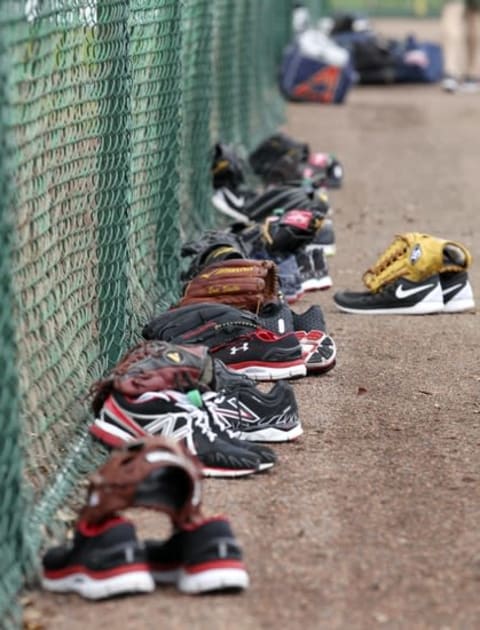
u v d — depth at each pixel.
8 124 5.38
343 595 5.57
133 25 8.73
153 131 9.63
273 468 6.96
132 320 8.71
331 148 19.91
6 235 5.38
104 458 7.09
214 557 5.46
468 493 6.71
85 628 5.23
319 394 8.30
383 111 24.66
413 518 6.38
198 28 11.80
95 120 7.85
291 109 24.22
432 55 29.94
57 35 6.91
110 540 5.42
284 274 10.59
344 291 11.02
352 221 14.48
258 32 19.12
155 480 5.44
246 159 15.20
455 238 13.72
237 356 8.32
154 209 9.84
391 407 8.11
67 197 7.31
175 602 5.45
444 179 17.39
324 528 6.23
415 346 9.55
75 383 7.39
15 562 5.53
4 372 5.42
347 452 7.26
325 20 37.44
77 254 7.57
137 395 6.74
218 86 14.66
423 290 10.42
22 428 6.21
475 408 8.15
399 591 5.62
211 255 9.72
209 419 6.86
